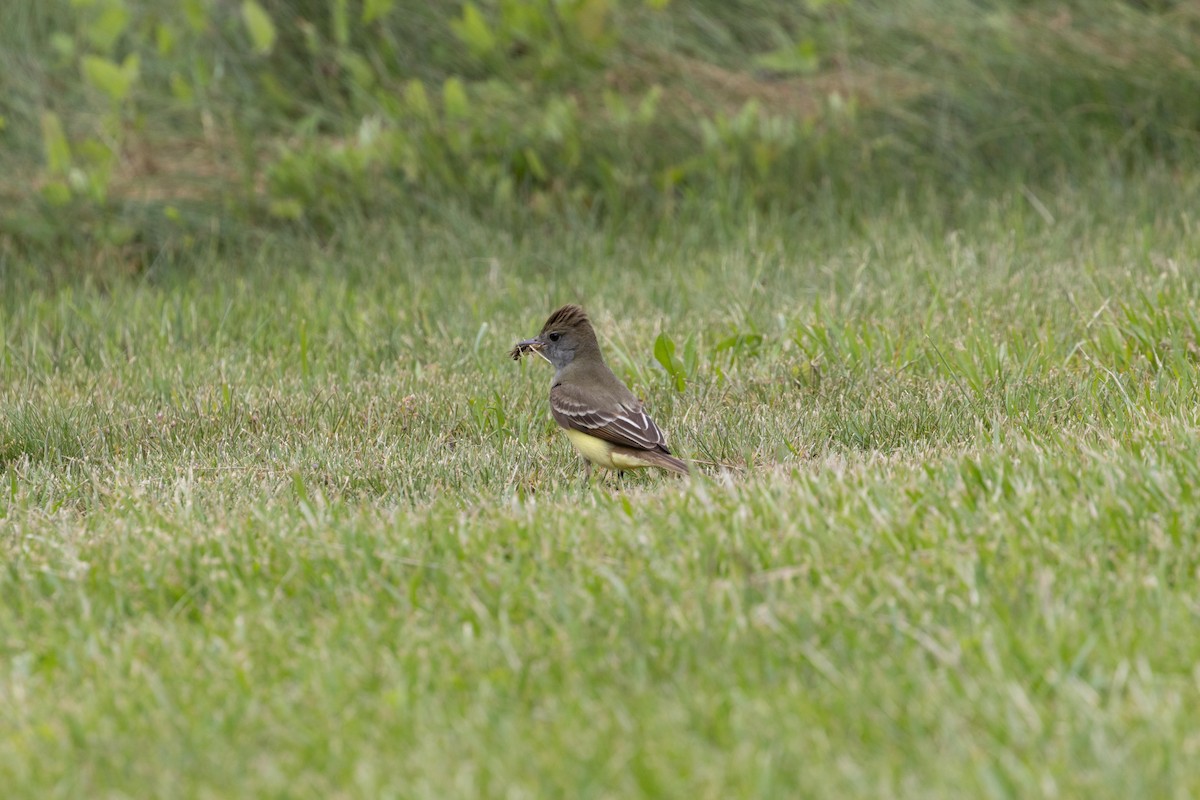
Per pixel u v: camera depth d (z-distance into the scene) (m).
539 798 6.15
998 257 16.75
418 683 7.32
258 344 15.77
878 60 22.12
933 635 7.48
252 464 11.98
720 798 6.09
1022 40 21.16
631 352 14.62
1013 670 6.96
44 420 13.36
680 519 9.18
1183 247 16.34
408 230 19.66
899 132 20.70
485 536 9.22
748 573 8.15
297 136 21.59
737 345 14.16
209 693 7.32
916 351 13.62
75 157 21.28
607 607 8.02
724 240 18.83
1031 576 7.96
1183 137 19.94
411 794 6.23
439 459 11.88
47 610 8.61
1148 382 12.02
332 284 17.86
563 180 20.44
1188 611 7.43
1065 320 14.05
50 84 22.80
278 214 19.98
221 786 6.46
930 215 18.97
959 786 6.02
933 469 9.70
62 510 10.85
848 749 6.41
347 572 8.86
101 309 17.28
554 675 7.34
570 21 21.44
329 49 22.50
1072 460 9.63
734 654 7.38
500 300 16.86
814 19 22.92
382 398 13.65
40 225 19.80
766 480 10.05
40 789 6.50
